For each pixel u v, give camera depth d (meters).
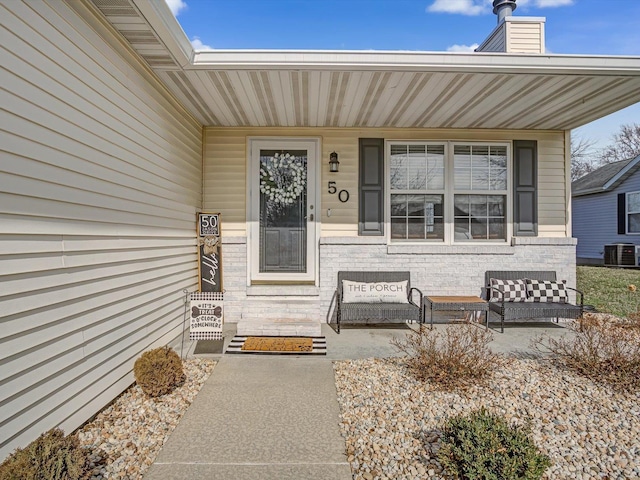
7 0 1.88
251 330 4.59
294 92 4.13
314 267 5.54
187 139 4.74
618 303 6.65
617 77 3.78
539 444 2.29
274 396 2.96
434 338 3.57
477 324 5.30
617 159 21.95
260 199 5.54
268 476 2.01
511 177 5.64
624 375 3.09
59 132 2.28
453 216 5.62
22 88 1.99
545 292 5.07
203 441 2.33
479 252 5.51
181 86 3.96
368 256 5.46
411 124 5.36
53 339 2.22
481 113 4.88
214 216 5.03
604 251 12.60
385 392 3.02
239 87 3.99
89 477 1.88
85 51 2.54
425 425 2.51
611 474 2.02
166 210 4.01
